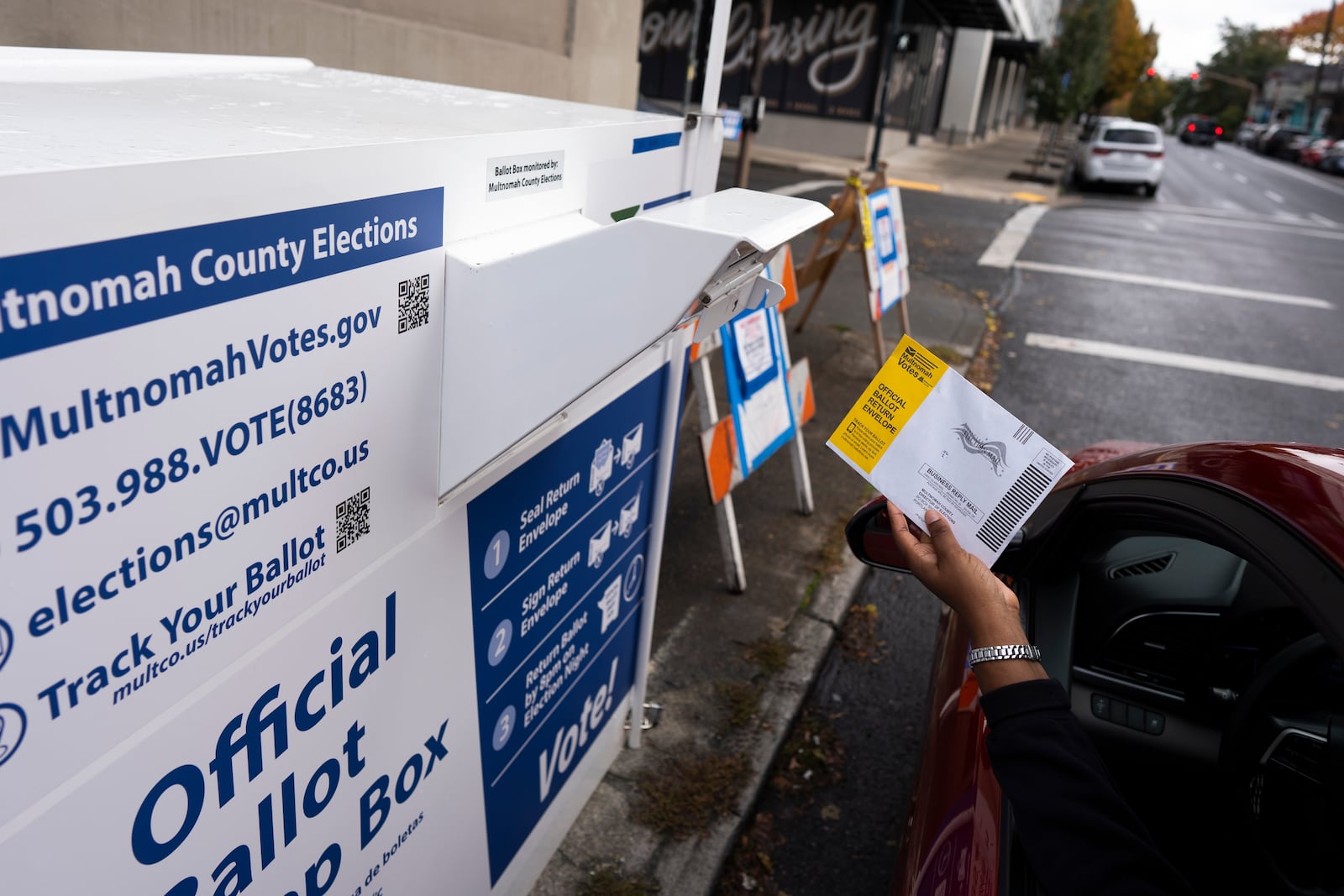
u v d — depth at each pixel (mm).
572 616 2066
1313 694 1537
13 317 744
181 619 1003
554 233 1529
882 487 1348
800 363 4070
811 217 1403
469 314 1321
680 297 1248
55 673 869
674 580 3625
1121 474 1793
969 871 1456
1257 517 1407
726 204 1412
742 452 3551
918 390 1322
